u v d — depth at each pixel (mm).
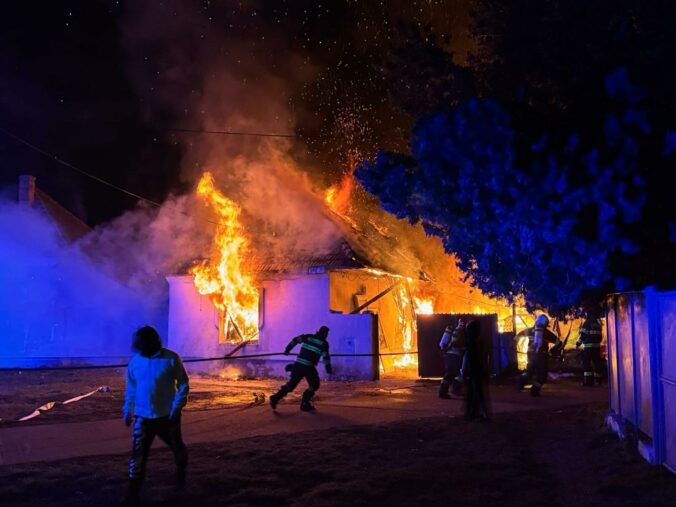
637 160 7211
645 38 7473
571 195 7211
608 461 7391
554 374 17500
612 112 7504
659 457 6934
